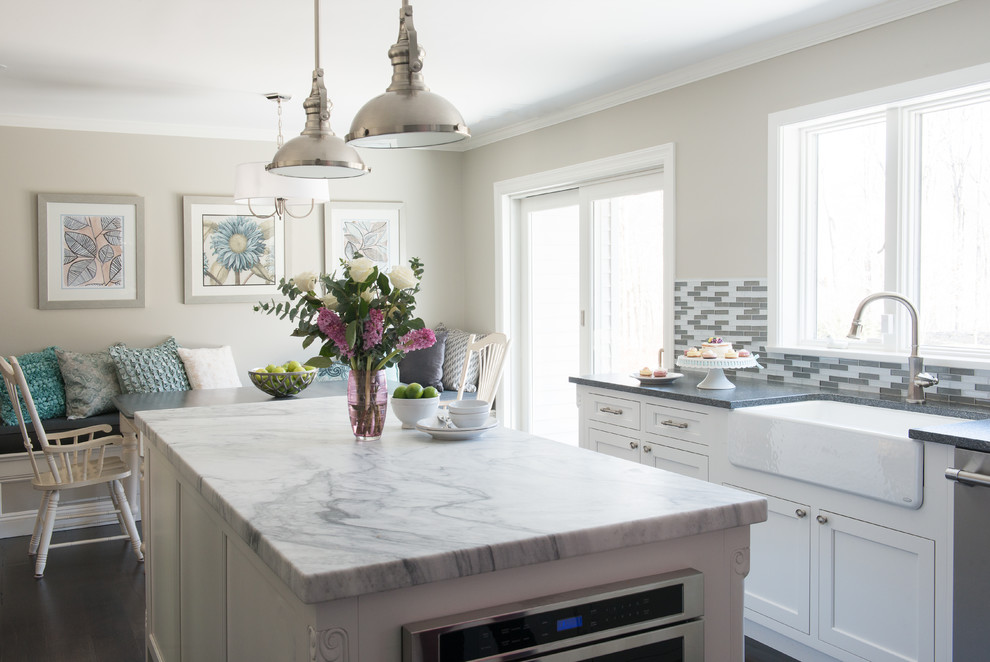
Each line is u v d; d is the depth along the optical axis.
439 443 2.26
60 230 5.34
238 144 5.84
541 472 1.89
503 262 6.07
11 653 3.18
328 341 2.26
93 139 5.42
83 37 3.68
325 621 1.25
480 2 3.26
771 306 3.85
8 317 5.24
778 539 3.00
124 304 5.52
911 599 2.54
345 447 2.21
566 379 5.71
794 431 2.88
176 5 3.26
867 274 3.63
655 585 1.48
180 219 5.68
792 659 2.97
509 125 5.77
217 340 5.82
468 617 1.32
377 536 1.40
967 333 3.22
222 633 1.85
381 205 6.32
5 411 4.81
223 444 2.26
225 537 1.81
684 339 4.38
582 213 5.34
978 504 2.31
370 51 3.91
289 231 6.02
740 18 3.47
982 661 2.32
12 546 4.60
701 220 4.25
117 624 3.47
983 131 3.15
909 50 3.24
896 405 3.10
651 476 1.84
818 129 3.76
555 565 1.44
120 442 4.20
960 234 3.24
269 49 3.87
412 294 2.34
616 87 4.66
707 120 4.19
